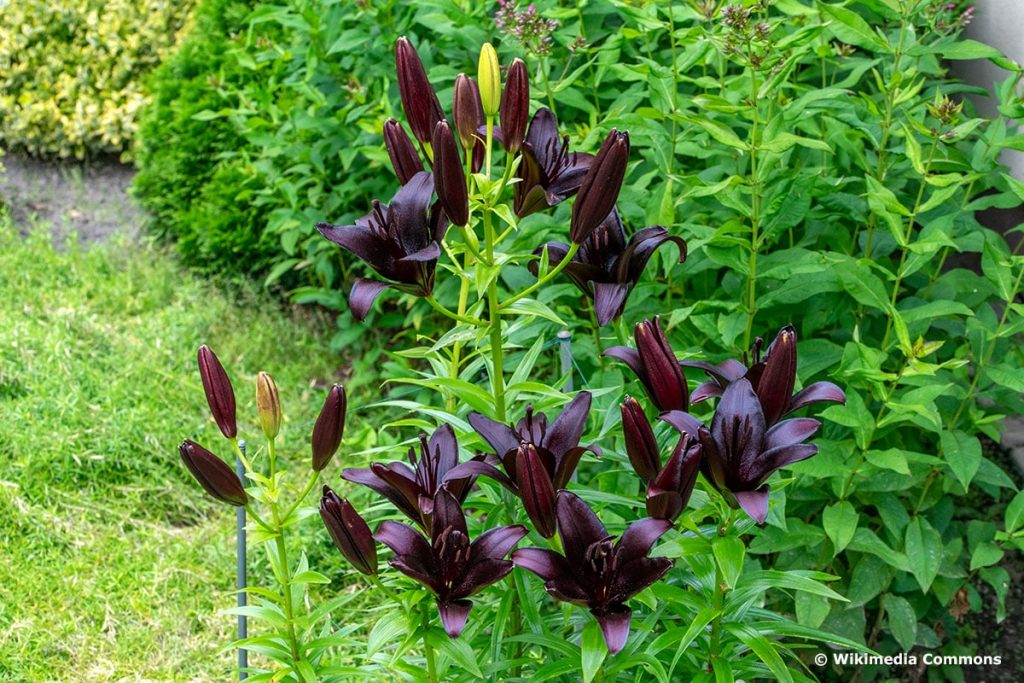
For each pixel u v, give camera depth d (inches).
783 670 74.4
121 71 258.4
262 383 74.7
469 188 77.9
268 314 198.1
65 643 130.6
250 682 80.0
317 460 75.9
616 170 70.2
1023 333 141.1
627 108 130.6
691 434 67.4
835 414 108.3
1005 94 116.0
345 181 178.4
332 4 155.9
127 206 238.8
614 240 79.7
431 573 67.7
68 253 215.2
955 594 131.3
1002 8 146.0
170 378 175.6
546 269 80.7
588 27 143.9
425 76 77.9
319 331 196.5
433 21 138.7
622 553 65.6
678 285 131.9
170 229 219.5
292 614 80.8
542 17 123.6
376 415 171.8
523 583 82.5
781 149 107.2
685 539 74.1
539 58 121.6
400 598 75.0
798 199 111.8
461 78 74.2
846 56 131.8
